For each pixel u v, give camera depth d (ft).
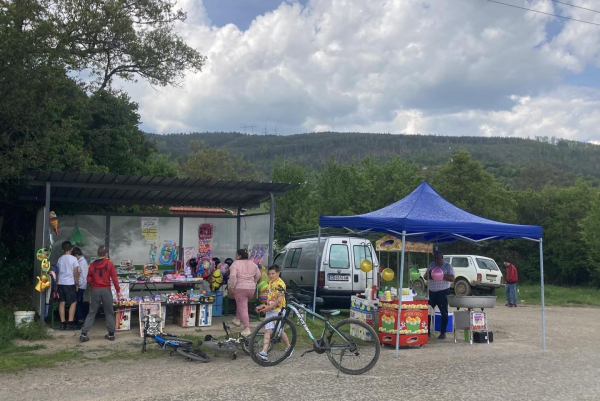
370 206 99.81
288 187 39.60
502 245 99.60
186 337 31.53
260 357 25.29
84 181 34.71
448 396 20.51
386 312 31.27
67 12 53.52
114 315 33.86
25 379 22.59
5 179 35.09
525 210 101.76
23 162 34.81
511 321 45.57
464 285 76.69
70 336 32.07
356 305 34.47
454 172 100.42
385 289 32.83
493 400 20.06
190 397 19.97
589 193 98.63
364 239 44.80
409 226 29.32
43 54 37.09
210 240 45.70
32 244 45.19
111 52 60.54
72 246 38.50
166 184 36.65
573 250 94.48
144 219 43.47
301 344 30.78
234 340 27.50
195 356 26.30
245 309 32.32
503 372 24.94
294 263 47.60
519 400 20.15
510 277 60.85
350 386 21.81
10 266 43.04
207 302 35.99
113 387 21.42
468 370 25.23
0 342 28.94
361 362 24.26
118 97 57.52
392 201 100.68
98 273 30.86
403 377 23.57
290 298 25.55
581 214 95.45
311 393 20.67
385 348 30.86
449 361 27.35
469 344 32.91
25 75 34.94
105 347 29.27
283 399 19.81
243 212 47.93
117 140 54.29
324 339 24.76
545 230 98.48
